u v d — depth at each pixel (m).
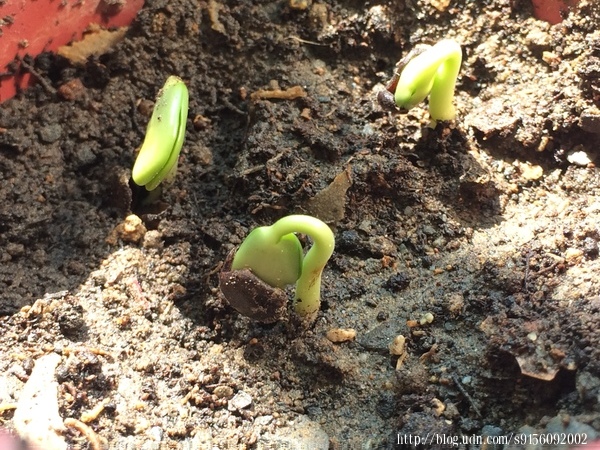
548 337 0.08
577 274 0.08
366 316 0.09
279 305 0.08
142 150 0.09
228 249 0.09
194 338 0.09
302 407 0.08
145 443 0.08
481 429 0.08
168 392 0.08
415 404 0.08
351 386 0.08
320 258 0.08
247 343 0.09
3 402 0.07
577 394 0.07
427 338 0.08
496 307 0.08
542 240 0.09
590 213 0.09
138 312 0.09
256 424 0.08
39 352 0.08
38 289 0.09
